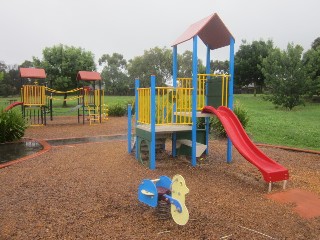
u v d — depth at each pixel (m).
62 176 6.01
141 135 7.13
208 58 8.06
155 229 3.71
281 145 10.09
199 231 3.66
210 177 6.04
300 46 25.52
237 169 6.69
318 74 29.72
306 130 13.08
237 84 43.53
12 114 10.98
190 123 7.08
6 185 5.45
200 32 7.45
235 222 3.93
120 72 60.50
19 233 3.60
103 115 19.47
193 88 6.85
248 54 41.03
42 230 3.68
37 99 15.86
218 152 8.50
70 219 3.99
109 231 3.65
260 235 3.59
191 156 7.65
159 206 4.20
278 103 25.44
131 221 3.93
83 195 4.89
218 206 4.48
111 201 4.62
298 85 24.73
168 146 9.31
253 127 14.09
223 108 6.94
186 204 4.52
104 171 6.38
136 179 5.81
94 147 9.23
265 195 5.03
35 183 5.56
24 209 4.33
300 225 3.90
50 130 13.72
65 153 8.29
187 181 5.71
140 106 7.47
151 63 45.34
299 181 5.82
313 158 7.91
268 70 26.95
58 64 29.50
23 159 7.48
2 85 55.91
